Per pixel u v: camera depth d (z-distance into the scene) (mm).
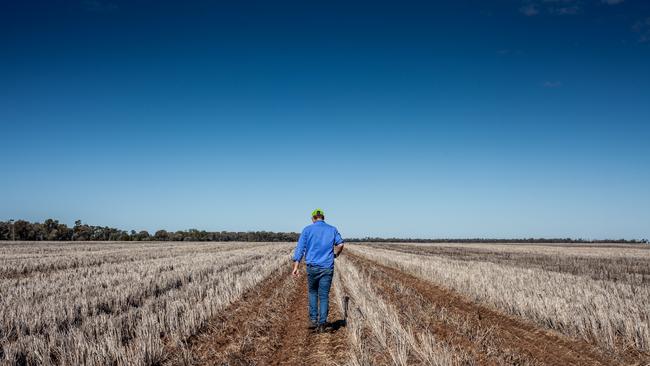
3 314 8742
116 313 9914
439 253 47875
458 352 7242
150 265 22422
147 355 6535
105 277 16422
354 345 7336
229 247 54844
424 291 15016
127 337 7793
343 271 21484
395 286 15969
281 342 8023
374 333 8227
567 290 12828
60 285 14195
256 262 26391
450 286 15688
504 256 42812
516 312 10672
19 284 14250
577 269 26719
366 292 13453
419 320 9828
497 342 7969
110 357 6473
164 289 14102
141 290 12898
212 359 6871
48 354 6371
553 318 9117
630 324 8195
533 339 8289
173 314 9094
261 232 147000
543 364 6703
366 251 47969
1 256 30469
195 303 10852
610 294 12172
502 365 6531
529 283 15000
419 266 21812
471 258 37438
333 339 8117
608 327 8148
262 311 10828
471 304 12414
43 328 8242
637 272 25625
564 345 7871
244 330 8805
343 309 10711
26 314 8859
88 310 9820
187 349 7223
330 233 8859
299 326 9359
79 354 6344
